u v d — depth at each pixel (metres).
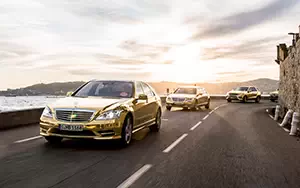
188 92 20.80
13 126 10.02
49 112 6.49
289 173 4.84
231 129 10.46
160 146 6.96
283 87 19.44
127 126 6.90
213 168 5.06
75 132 6.26
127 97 7.55
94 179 4.27
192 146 7.05
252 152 6.50
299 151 6.70
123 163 5.24
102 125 6.22
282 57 19.69
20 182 4.06
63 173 4.54
